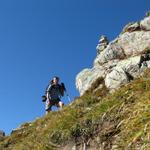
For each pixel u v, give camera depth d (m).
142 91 10.54
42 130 12.90
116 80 19.00
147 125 8.58
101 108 10.88
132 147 8.52
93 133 10.52
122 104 10.36
